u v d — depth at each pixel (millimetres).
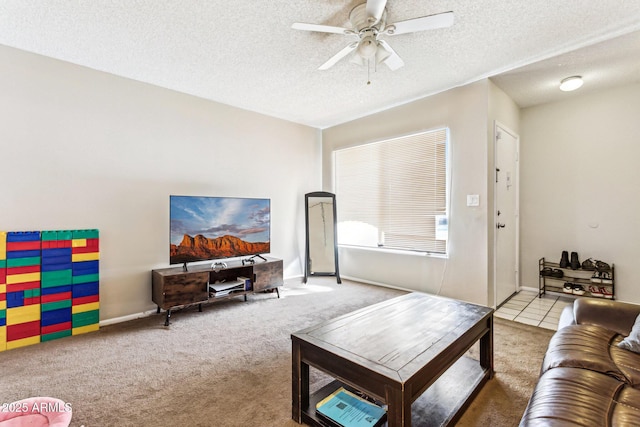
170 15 2133
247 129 4109
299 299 3637
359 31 2094
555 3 2062
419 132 3758
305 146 4887
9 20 2158
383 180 4238
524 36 2447
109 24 2227
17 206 2492
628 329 1585
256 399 1728
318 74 3086
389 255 4164
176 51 2613
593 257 3566
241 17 2168
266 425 1521
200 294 3086
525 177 4051
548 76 3145
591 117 3562
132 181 3096
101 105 2916
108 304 2932
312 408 1562
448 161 3510
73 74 2764
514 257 3908
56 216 2664
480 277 3246
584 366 1240
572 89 3262
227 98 3701
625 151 3355
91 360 2172
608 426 900
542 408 1023
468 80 3271
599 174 3521
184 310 3264
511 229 3803
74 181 2758
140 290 3127
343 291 3982
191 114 3553
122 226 3027
